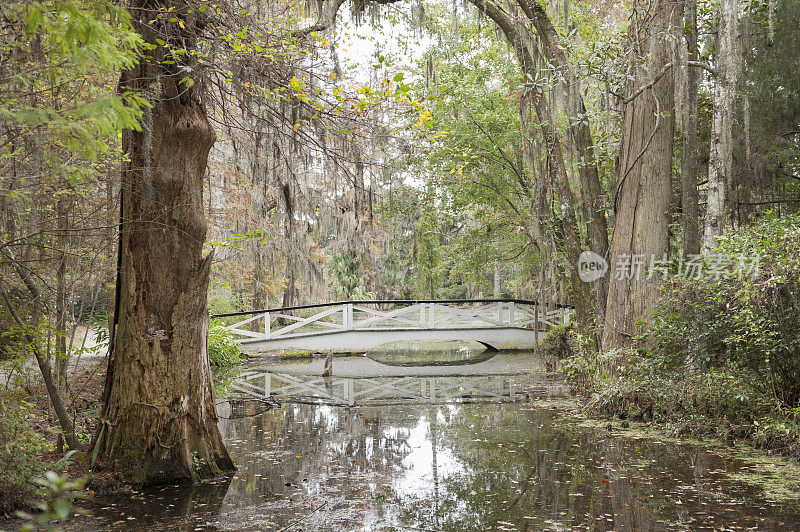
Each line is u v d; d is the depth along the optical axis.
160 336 4.60
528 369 12.22
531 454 5.49
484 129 13.78
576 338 9.73
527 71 8.76
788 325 5.25
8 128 3.05
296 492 4.37
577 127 8.52
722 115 6.76
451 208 15.55
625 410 7.09
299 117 6.00
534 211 10.16
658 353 6.62
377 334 15.27
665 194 7.51
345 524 3.71
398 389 10.02
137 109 2.71
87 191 4.65
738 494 4.17
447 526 3.65
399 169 7.38
